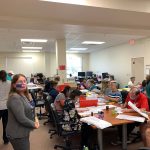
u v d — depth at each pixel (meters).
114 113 3.22
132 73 8.84
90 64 14.01
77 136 3.48
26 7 3.41
